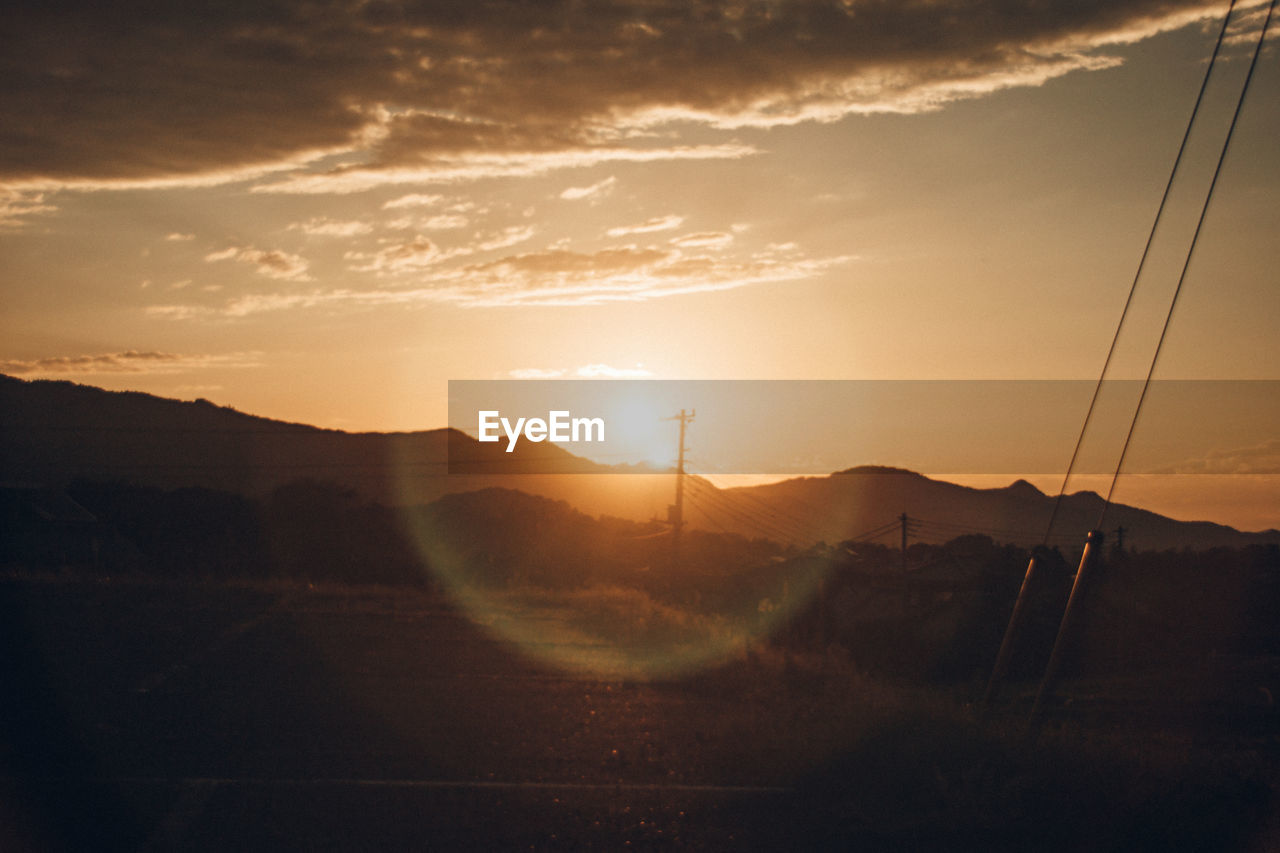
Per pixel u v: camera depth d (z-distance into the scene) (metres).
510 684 16.28
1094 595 35.97
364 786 9.11
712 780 9.86
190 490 57.91
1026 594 14.57
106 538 48.97
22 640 19.38
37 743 10.34
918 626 35.41
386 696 14.53
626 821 8.38
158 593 31.00
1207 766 10.17
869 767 10.02
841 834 8.36
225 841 7.43
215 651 19.17
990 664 32.78
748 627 32.56
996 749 10.48
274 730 11.62
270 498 60.59
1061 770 9.78
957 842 8.33
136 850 7.16
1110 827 8.77
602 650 21.73
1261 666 32.19
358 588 38.22
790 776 9.91
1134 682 28.97
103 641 19.92
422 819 8.16
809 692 16.39
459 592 40.12
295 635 22.56
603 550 62.59
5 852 6.94
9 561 42.66
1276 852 8.39
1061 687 27.16
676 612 30.94
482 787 9.24
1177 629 38.12
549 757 10.67
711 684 17.03
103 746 10.40
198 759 9.97
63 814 7.91
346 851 7.29
